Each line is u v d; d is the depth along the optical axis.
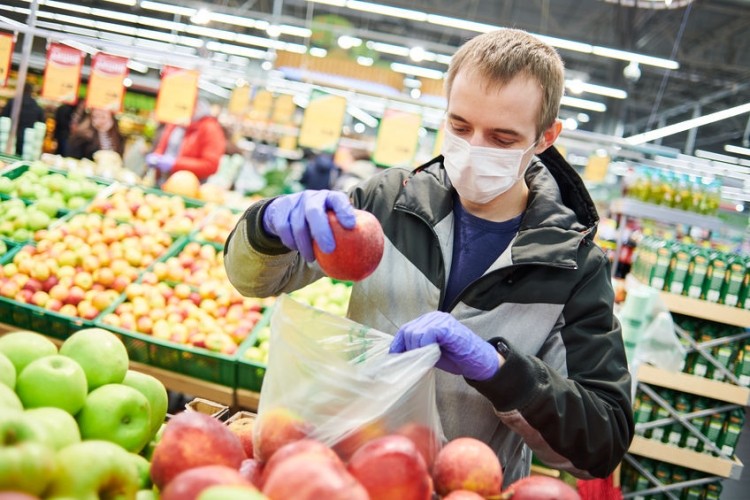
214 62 4.62
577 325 1.27
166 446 0.83
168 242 3.47
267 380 0.93
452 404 1.29
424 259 1.34
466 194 1.28
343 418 0.88
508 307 1.27
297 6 13.45
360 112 7.89
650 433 3.68
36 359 1.04
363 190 1.46
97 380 1.06
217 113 6.46
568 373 1.25
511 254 1.27
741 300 3.48
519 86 1.16
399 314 1.34
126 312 2.82
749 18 10.97
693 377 3.49
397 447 0.77
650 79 14.61
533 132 1.23
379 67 4.87
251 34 14.46
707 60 12.95
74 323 2.68
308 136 3.66
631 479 3.78
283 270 1.24
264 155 7.72
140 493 0.88
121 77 3.73
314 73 4.55
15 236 3.25
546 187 1.36
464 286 1.34
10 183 3.67
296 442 0.80
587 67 14.96
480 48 1.19
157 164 5.08
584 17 12.18
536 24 12.93
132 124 6.67
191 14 11.28
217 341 2.63
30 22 3.85
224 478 0.69
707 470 3.54
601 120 16.47
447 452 0.87
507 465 1.33
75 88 3.78
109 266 3.10
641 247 4.09
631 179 4.74
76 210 3.55
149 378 1.15
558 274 1.27
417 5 11.91
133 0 11.30
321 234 0.98
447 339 0.99
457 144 1.26
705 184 4.50
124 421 1.01
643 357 3.33
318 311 1.07
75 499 0.75
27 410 0.94
